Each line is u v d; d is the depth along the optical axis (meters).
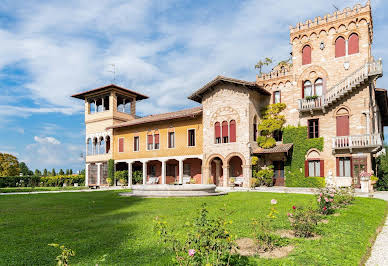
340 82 27.55
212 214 12.50
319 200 12.86
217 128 32.41
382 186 26.84
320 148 28.69
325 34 29.58
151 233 9.26
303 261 6.69
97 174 44.69
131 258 6.96
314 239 8.70
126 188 35.09
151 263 6.57
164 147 37.12
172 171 39.09
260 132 32.19
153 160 39.31
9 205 17.97
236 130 30.89
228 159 31.09
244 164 30.02
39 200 20.83
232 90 31.53
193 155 34.34
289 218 11.58
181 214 12.67
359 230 9.83
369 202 16.48
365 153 26.06
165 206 15.40
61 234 9.44
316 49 30.02
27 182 47.47
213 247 6.09
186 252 6.50
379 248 8.44
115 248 7.78
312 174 29.16
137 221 11.26
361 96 26.81
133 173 41.34
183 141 35.50
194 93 33.53
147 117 42.44
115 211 14.31
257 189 27.38
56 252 7.55
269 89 33.12
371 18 28.97
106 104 49.81
